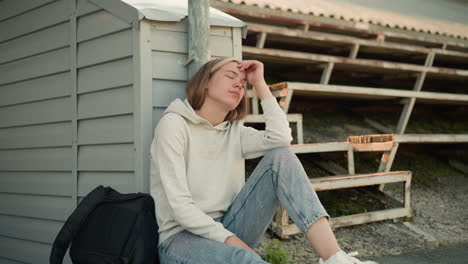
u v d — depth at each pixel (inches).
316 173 151.1
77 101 93.8
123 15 82.0
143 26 79.7
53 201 102.3
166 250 64.7
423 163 190.5
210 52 86.4
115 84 85.0
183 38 86.0
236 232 69.9
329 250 58.7
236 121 77.1
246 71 79.4
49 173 103.0
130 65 82.0
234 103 70.2
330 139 169.3
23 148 109.1
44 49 102.0
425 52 224.2
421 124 212.5
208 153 71.9
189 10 83.9
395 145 146.0
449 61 255.1
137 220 64.1
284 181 65.4
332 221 119.9
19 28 108.3
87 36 90.7
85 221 67.9
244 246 61.0
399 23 236.7
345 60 185.3
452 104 223.0
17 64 109.5
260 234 71.6
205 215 63.7
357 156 171.8
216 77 70.1
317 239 60.1
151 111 80.3
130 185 83.0
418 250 114.1
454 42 253.0
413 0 273.6
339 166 156.2
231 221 70.7
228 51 93.7
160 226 66.6
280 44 209.0
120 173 85.4
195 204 65.1
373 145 144.9
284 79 205.5
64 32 96.7
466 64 266.5
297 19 198.7
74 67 93.7
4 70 113.3
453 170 190.4
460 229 132.3
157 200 68.0
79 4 92.4
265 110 76.5
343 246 112.8
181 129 67.4
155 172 69.4
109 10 84.9
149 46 80.6
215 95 69.3
